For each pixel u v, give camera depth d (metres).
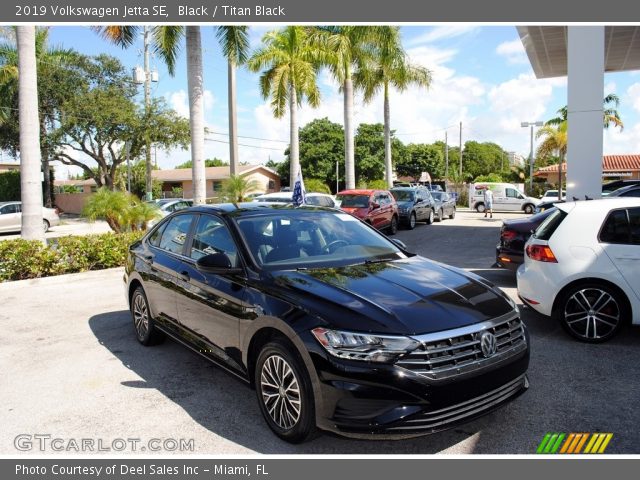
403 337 3.05
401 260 4.43
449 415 3.08
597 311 5.25
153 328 5.42
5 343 5.83
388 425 2.97
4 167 48.84
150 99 31.73
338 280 3.71
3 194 35.38
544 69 16.70
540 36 13.40
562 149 31.91
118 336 6.04
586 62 10.52
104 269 10.40
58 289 8.86
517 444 3.44
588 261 5.18
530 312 6.58
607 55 15.20
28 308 7.50
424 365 3.03
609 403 3.98
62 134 30.09
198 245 4.75
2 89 29.09
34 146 10.80
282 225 4.59
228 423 3.82
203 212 4.94
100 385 4.57
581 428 3.62
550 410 3.89
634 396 4.09
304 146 50.78
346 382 3.04
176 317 4.83
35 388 4.54
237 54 15.10
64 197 38.75
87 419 3.94
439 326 3.16
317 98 23.27
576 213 5.36
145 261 5.45
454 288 3.68
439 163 63.50
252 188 15.79
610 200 5.34
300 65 21.84
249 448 3.47
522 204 30.84
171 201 20.70
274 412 3.57
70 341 5.87
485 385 3.21
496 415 3.83
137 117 30.83
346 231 4.84
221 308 4.05
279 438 3.56
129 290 5.82
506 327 3.46
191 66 13.52
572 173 10.84
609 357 4.93
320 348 3.14
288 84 22.47
